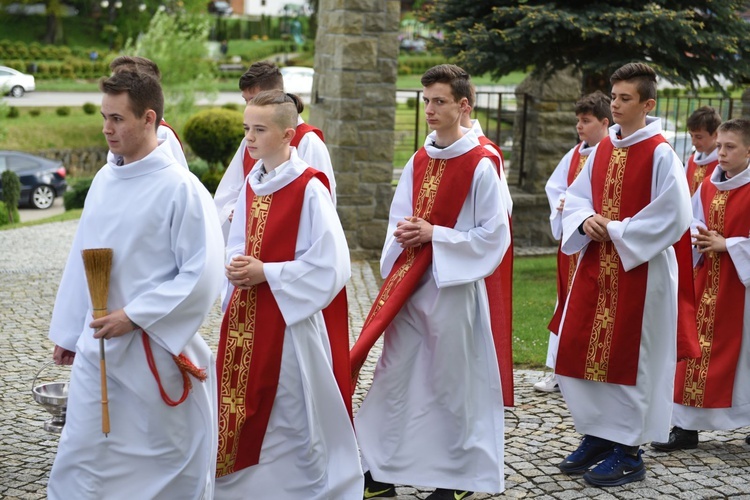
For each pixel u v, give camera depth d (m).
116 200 3.15
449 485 3.98
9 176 15.94
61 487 3.17
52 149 28.78
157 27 27.36
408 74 47.06
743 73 9.75
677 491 4.17
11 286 8.70
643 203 4.23
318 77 10.62
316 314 3.69
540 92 11.08
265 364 3.59
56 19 54.16
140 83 3.10
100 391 3.11
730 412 4.79
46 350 6.46
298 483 3.67
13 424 4.91
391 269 4.16
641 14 9.02
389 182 10.18
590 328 4.29
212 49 57.16
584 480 4.27
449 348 3.93
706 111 5.29
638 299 4.22
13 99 34.78
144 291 3.13
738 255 4.69
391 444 4.02
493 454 3.97
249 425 3.60
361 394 5.53
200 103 34.19
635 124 4.29
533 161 11.28
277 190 3.67
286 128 3.65
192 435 3.26
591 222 4.24
